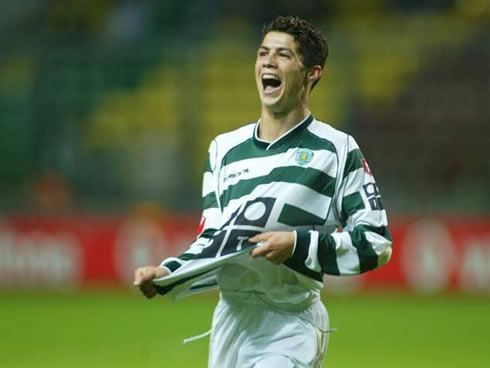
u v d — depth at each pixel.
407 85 84.06
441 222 68.62
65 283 71.94
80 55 87.06
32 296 70.19
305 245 18.78
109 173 81.50
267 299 19.92
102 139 84.69
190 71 85.56
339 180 19.69
